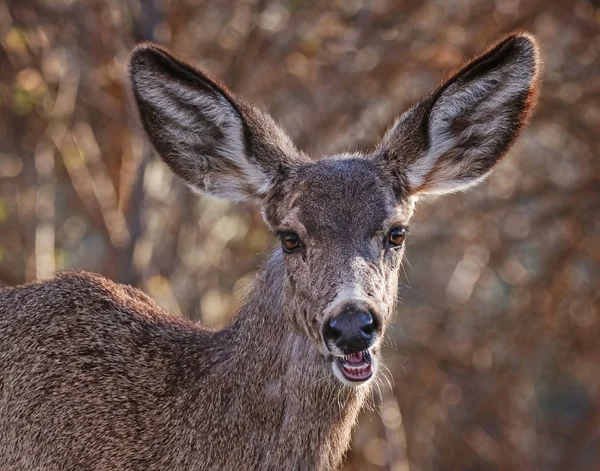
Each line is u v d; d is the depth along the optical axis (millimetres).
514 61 9312
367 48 15359
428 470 16156
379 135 13766
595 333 16375
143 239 13828
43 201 15281
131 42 14789
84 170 15180
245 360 8930
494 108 9453
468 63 9242
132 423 9031
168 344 9312
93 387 9102
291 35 15328
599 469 16859
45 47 14875
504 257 16281
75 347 9203
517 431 16672
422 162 9320
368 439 15164
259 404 8836
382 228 8695
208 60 15477
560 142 16703
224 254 15766
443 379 16297
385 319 8508
